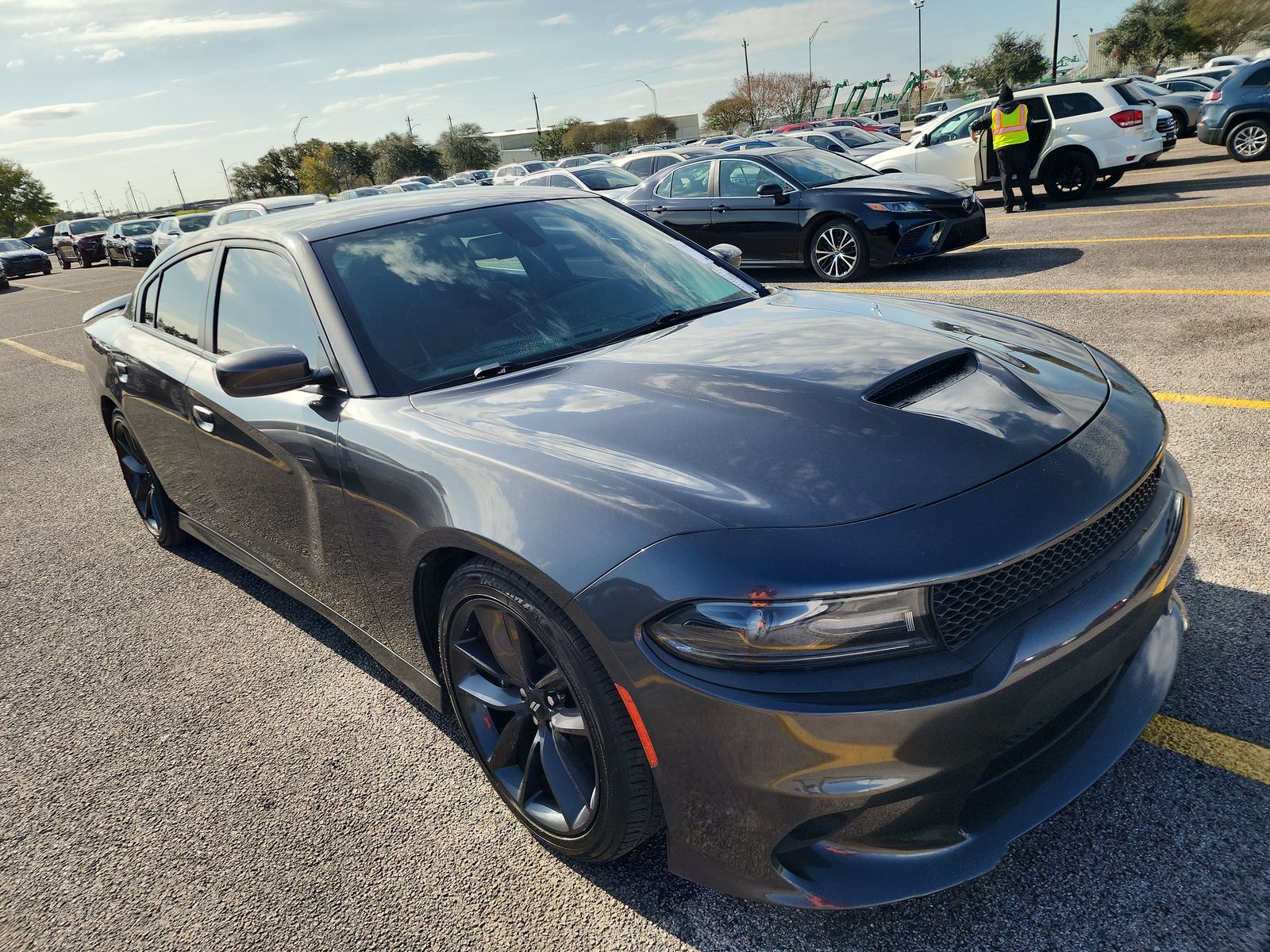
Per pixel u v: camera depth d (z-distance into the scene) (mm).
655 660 1532
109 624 3498
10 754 2715
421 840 2139
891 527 1498
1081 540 1616
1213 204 9898
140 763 2586
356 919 1928
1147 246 8008
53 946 1968
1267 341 4844
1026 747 1681
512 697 1986
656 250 3010
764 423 1794
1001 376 1988
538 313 2529
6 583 4016
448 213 2832
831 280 8711
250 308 2764
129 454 4125
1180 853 1776
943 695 1427
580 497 1690
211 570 3910
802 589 1434
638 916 1833
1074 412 1876
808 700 1431
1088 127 11617
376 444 2123
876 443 1694
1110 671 1726
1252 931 1595
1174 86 21125
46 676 3154
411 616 2207
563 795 1881
